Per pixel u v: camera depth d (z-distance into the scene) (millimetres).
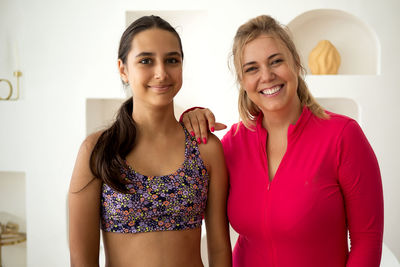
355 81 2656
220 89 2777
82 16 2832
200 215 1281
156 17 1224
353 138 1282
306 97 1408
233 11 2719
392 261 1978
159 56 1169
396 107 2637
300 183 1284
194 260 1263
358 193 1274
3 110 2979
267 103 1324
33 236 2984
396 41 2611
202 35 2992
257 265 1372
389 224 2678
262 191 1335
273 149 1401
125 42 1217
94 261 1233
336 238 1301
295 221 1267
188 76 3066
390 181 2664
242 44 1322
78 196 1209
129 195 1188
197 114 1371
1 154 2996
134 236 1203
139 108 1252
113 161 1197
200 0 2740
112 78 2832
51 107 2916
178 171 1252
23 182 3197
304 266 1298
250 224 1347
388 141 2652
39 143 2945
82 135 2891
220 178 1348
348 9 2631
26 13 2900
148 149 1256
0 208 3230
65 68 2881
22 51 2969
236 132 1508
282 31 1313
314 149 1304
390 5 2598
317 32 2830
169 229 1217
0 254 3135
